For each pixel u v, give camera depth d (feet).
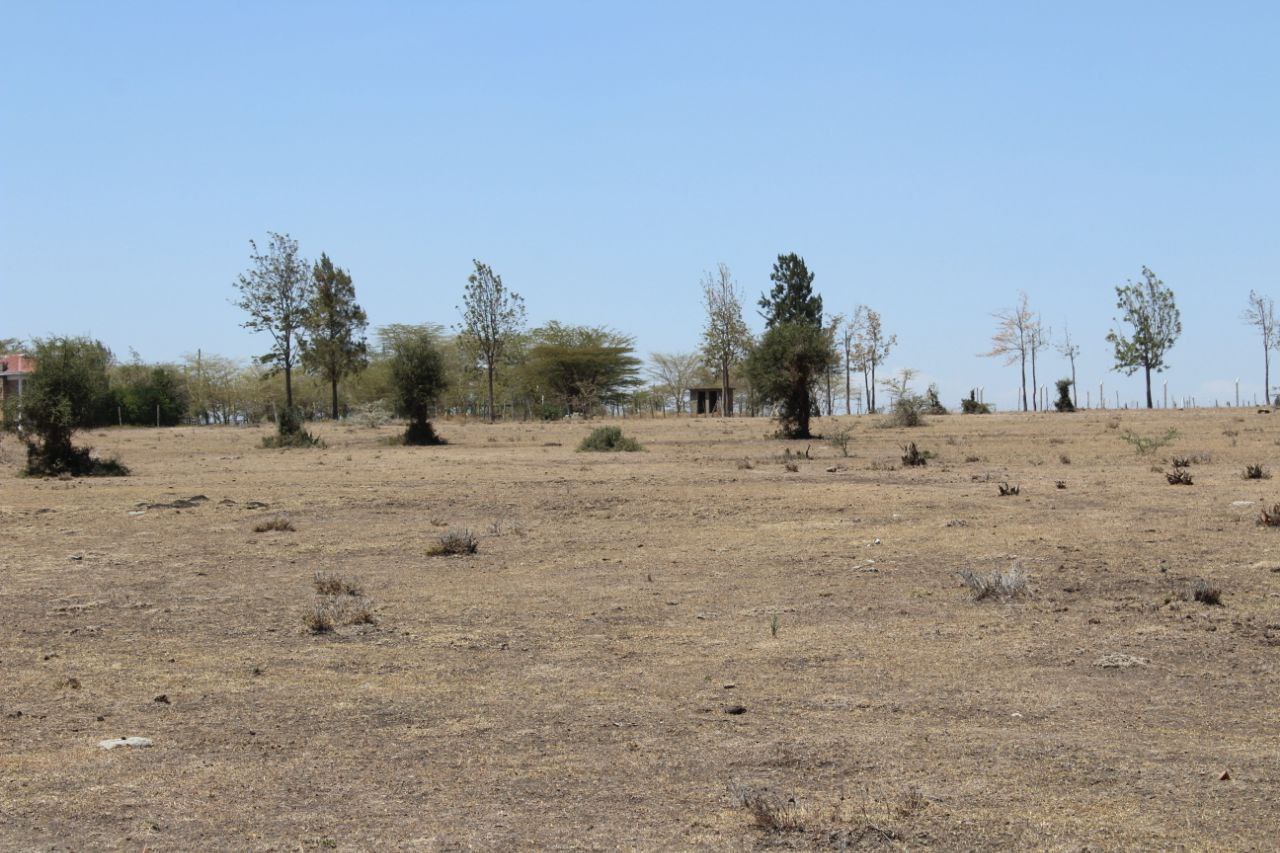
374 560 53.01
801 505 67.72
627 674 32.48
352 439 169.68
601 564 50.70
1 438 144.66
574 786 23.35
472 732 27.22
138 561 53.16
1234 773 23.24
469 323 284.00
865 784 23.03
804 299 327.06
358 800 22.71
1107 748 25.02
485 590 45.50
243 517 67.51
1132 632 35.73
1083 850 19.58
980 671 31.86
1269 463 90.38
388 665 34.01
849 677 31.53
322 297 286.87
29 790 23.40
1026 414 215.72
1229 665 31.99
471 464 109.40
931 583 43.98
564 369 393.70
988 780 23.07
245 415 401.49
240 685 31.91
